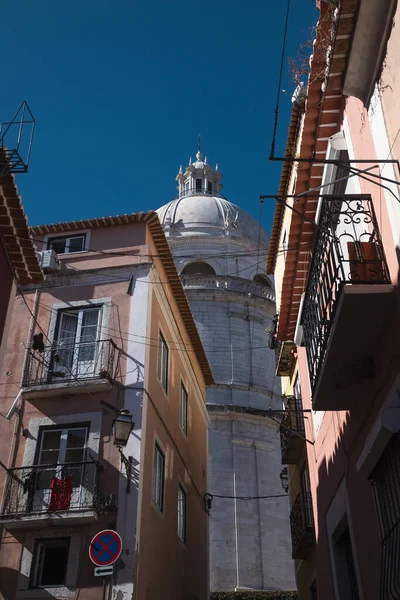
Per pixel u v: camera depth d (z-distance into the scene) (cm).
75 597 1244
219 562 2997
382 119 746
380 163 753
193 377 2206
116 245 1750
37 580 1295
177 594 1620
